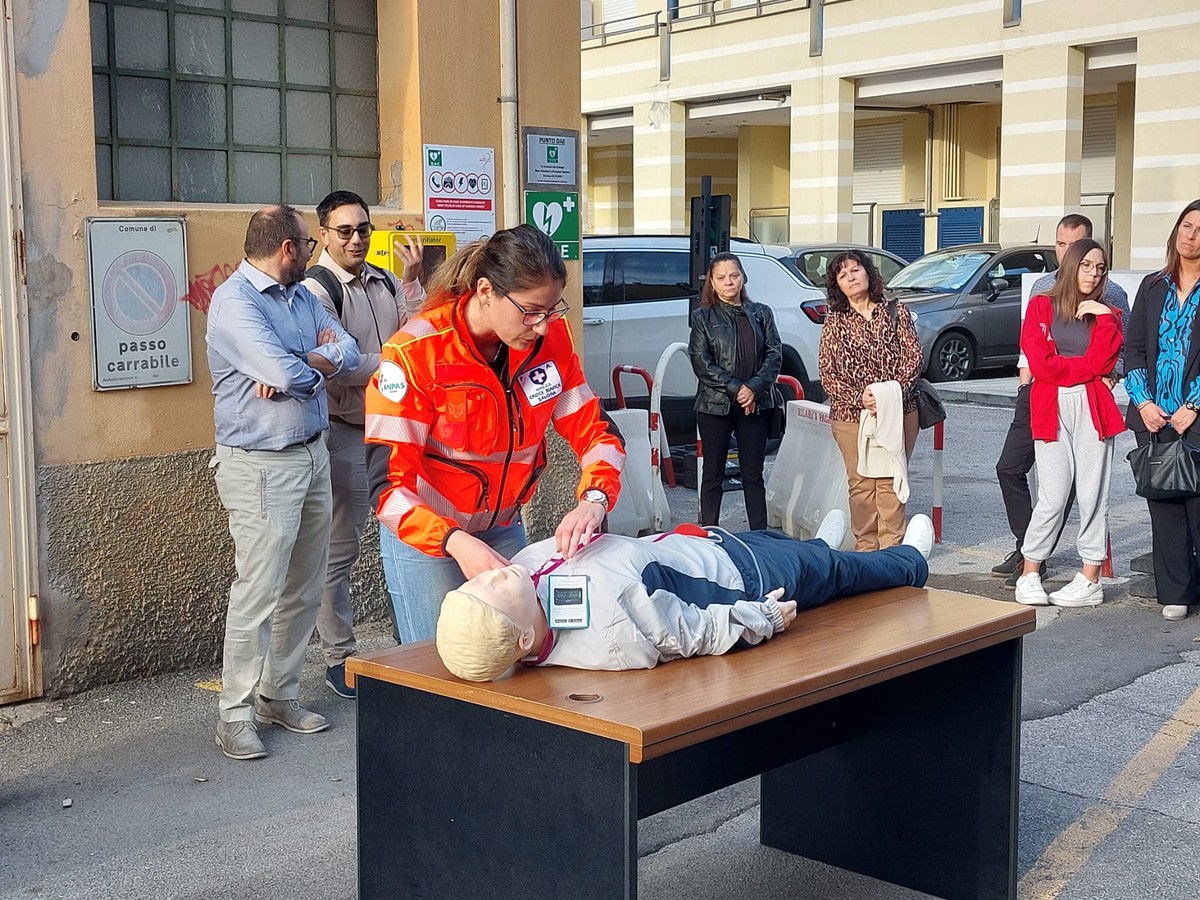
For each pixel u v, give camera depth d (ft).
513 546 11.89
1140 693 17.52
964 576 23.76
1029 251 55.06
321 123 20.72
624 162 111.14
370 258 18.89
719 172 112.16
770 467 33.30
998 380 52.80
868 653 9.84
